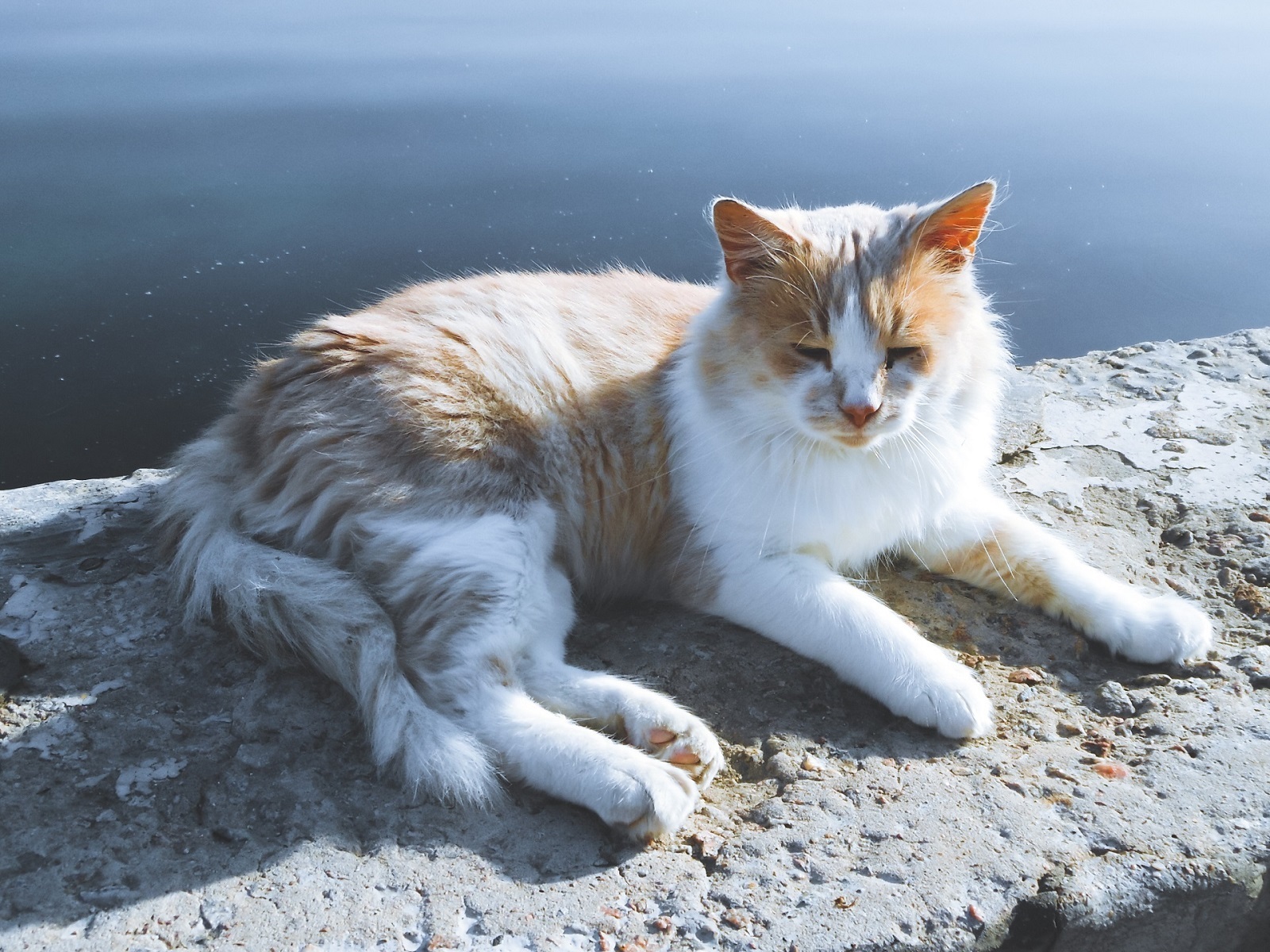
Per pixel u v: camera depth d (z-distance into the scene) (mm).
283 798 535
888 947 481
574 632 648
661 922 487
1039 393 830
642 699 568
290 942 481
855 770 550
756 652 619
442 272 1179
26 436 968
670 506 665
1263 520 699
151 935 483
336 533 617
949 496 651
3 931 483
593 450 655
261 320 1147
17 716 566
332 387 631
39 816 523
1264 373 849
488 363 635
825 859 508
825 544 643
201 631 617
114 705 575
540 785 542
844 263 607
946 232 619
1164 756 553
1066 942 497
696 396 646
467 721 563
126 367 1062
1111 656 618
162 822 523
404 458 612
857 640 589
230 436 667
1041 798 533
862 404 592
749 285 625
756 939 481
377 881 503
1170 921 508
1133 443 773
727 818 534
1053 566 638
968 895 495
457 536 598
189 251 1320
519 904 495
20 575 648
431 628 583
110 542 676
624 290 719
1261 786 537
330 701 582
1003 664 612
